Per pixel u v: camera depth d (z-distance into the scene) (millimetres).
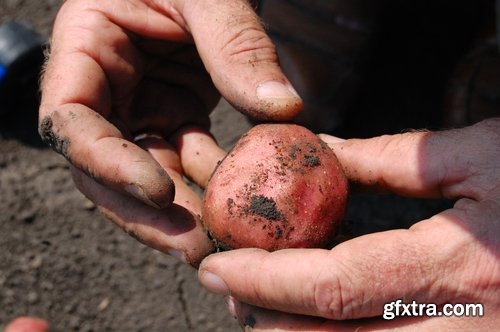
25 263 482
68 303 477
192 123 385
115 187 313
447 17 562
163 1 356
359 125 524
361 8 491
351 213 490
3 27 512
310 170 313
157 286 480
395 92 536
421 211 489
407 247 290
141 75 374
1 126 521
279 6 496
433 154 322
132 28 360
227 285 300
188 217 321
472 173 312
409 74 542
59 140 322
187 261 319
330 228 314
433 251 290
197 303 477
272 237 307
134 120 378
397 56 551
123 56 362
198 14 342
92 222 491
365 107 531
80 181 336
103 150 310
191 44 377
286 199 308
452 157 318
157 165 307
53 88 337
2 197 496
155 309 476
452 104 499
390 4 517
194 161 369
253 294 298
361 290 287
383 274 287
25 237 488
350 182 342
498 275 288
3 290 478
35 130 521
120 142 312
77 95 336
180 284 480
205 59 341
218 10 339
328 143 345
